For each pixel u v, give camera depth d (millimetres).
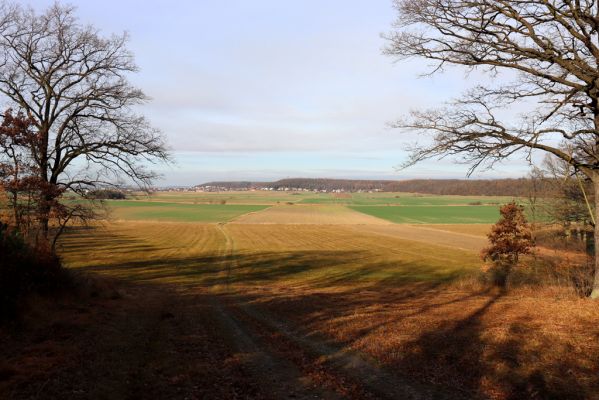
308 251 56750
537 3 11109
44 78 22266
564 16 10930
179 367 7391
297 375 7125
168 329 10789
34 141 19969
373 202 181375
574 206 27484
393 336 9430
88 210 23109
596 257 12406
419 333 9586
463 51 12008
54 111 22797
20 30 21547
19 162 19000
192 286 27062
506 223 30359
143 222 102750
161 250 54062
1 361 6863
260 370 7414
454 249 60094
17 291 10211
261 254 52781
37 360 7094
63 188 20750
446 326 10242
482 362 7289
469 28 11820
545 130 11594
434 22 12047
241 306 16016
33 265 12180
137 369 7156
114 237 69375
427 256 52250
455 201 183500
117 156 23969
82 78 23016
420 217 120875
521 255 32000
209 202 178750
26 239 17359
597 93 11219
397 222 109500
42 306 10781
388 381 6719
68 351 7777
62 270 14000
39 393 5730
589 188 24469
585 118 12500
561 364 6949
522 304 13102
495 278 22203
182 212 130750
